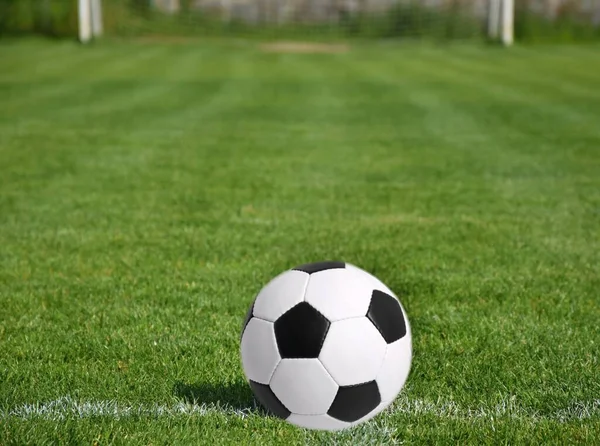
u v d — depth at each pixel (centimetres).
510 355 407
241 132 1254
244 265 565
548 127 1291
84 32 3291
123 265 567
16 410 346
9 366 395
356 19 4166
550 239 640
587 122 1341
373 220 703
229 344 420
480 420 336
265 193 816
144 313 468
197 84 1988
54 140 1156
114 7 3788
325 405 308
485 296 501
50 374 384
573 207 755
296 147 1117
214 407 349
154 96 1736
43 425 329
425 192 823
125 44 3319
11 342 425
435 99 1684
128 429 327
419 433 323
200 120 1382
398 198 794
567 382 374
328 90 1867
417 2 4069
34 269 559
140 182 870
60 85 1944
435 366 393
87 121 1356
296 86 1948
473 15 3925
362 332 308
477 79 2092
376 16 4134
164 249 608
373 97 1731
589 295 504
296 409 311
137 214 723
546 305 483
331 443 317
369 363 307
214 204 765
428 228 674
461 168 957
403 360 320
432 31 4006
